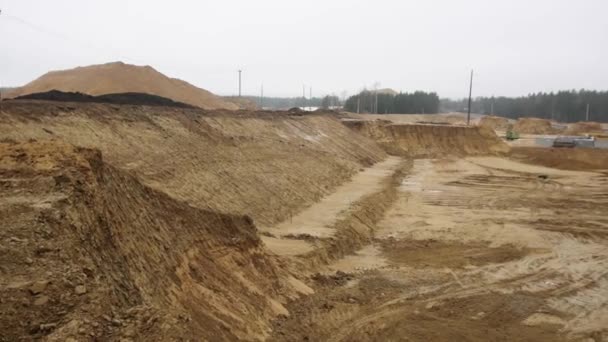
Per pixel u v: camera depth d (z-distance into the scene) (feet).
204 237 45.75
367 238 78.38
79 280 27.53
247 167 90.79
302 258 59.82
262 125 128.47
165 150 78.07
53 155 38.06
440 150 211.61
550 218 95.66
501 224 90.27
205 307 37.88
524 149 211.20
